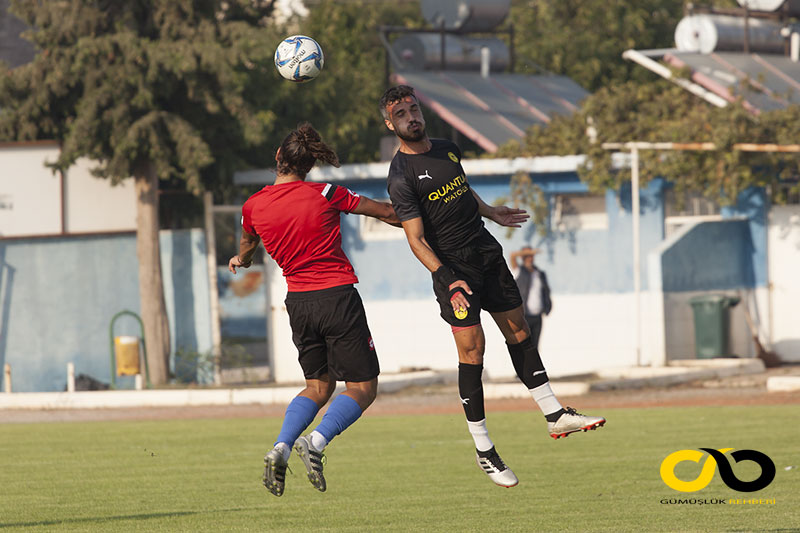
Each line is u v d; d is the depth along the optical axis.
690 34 89.31
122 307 80.12
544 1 134.00
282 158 23.14
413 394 67.75
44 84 75.00
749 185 77.25
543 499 31.36
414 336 80.06
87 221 79.56
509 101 94.06
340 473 37.84
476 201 24.06
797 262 79.19
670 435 44.59
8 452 45.25
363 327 23.05
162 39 75.56
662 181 77.69
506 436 46.75
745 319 79.38
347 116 102.69
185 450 44.88
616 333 77.00
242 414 60.72
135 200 80.31
